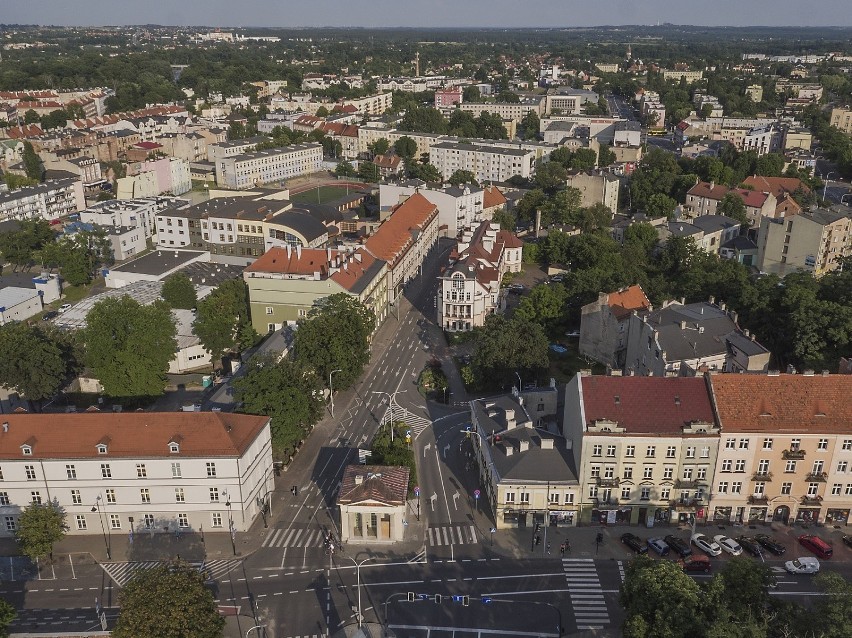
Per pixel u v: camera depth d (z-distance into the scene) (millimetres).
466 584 116312
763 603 92562
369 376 191625
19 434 125562
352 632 106750
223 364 199750
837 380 127375
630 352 181500
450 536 127938
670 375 140750
